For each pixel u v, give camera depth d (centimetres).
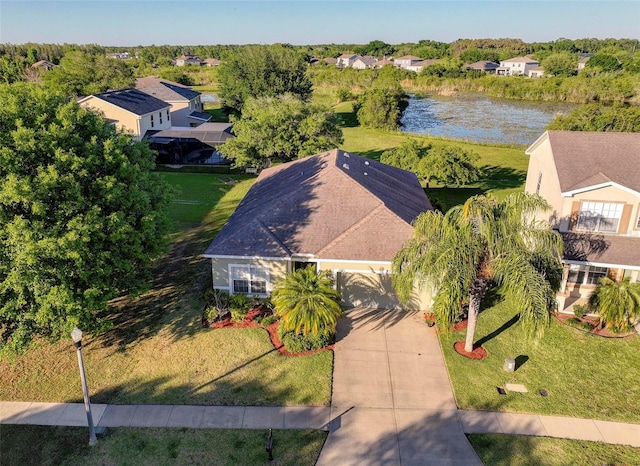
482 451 1484
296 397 1708
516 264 1586
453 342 2030
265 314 2200
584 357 1938
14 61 9894
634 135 2520
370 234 2255
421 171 3875
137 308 2262
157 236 2084
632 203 2188
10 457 1464
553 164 2442
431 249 1705
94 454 1470
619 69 11319
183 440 1520
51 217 1692
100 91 7325
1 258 1662
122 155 1892
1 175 1659
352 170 2798
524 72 14400
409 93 11550
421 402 1692
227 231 2403
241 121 4481
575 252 2169
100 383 1777
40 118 1758
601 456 1470
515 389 1756
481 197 1747
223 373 1827
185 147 5038
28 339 1708
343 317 2181
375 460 1450
